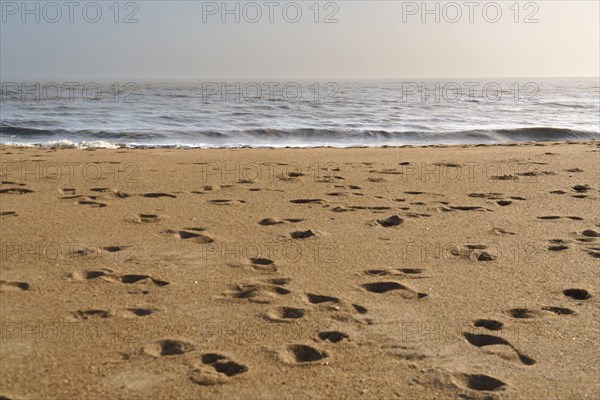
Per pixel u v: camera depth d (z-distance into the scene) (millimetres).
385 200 6848
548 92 59250
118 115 21750
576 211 6305
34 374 2992
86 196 6902
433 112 25375
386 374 3035
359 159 10172
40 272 4414
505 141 16844
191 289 4117
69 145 13414
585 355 3256
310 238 5312
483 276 4430
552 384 2963
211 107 26625
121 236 5312
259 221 5871
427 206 6543
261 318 3666
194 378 2963
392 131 17375
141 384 2906
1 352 3211
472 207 6496
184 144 14789
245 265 4602
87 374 2994
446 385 2939
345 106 28625
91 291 4070
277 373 3027
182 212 6199
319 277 4371
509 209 6426
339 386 2918
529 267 4609
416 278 4375
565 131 17547
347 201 6777
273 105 28688
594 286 4227
